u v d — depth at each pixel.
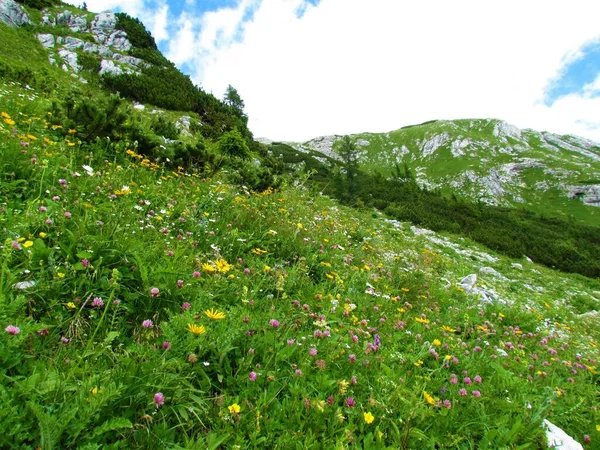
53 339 2.20
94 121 7.34
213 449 1.76
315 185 15.06
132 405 1.85
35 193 3.98
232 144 17.02
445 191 121.38
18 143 4.70
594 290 24.53
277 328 2.93
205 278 3.45
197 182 7.72
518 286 15.31
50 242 2.97
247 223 5.88
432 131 159.75
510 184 123.06
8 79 13.38
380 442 2.08
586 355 5.71
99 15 44.62
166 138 12.80
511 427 2.70
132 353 2.19
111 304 2.61
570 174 119.75
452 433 2.50
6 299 2.11
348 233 10.32
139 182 5.97
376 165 147.12
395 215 36.75
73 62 32.62
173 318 2.50
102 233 3.21
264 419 2.09
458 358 3.77
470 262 18.39
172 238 4.05
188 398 2.10
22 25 35.81
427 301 5.94
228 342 2.53
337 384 2.47
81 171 5.30
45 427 1.48
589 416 3.39
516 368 3.91
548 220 63.69
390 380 2.65
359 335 3.46
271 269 4.31
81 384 1.79
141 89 30.83
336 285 4.79
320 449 2.03
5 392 1.57
